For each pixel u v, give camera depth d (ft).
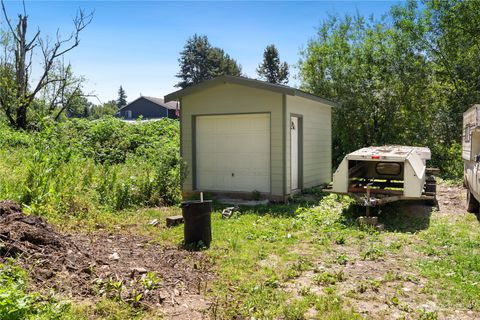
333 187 31.07
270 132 37.09
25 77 86.94
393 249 22.86
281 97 36.42
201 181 40.98
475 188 29.68
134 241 23.20
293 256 21.43
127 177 36.29
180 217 28.14
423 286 17.54
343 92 67.41
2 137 63.87
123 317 13.35
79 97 98.68
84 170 38.01
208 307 14.93
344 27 76.33
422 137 64.54
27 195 27.89
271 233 26.07
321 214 30.99
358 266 20.18
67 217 27.17
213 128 40.22
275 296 16.16
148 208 33.24
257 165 38.42
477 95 62.85
